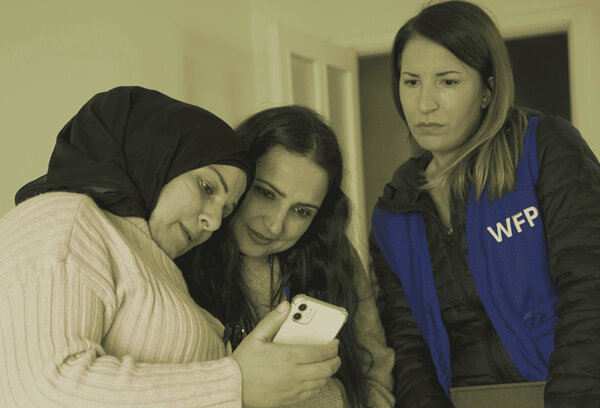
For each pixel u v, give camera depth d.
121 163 0.82
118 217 0.82
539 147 1.19
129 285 0.77
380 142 5.01
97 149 0.83
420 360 1.33
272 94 2.78
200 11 3.02
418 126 1.27
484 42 1.20
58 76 2.12
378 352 1.33
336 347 0.85
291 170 1.08
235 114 3.34
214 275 1.17
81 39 2.22
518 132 1.22
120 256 0.78
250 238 1.16
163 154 0.83
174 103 0.88
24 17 2.00
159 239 0.87
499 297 1.23
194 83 2.94
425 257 1.33
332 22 3.48
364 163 5.04
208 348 0.88
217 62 3.17
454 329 1.32
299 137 1.09
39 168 2.06
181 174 0.84
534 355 1.21
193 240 0.90
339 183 1.23
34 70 2.04
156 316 0.79
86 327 0.70
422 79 1.23
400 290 1.39
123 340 0.77
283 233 1.14
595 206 1.10
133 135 0.84
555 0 3.08
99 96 0.89
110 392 0.67
